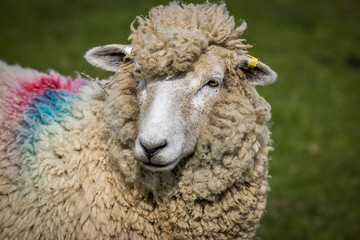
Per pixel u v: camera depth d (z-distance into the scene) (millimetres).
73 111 4160
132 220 3963
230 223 4098
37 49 13398
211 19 4105
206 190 3939
